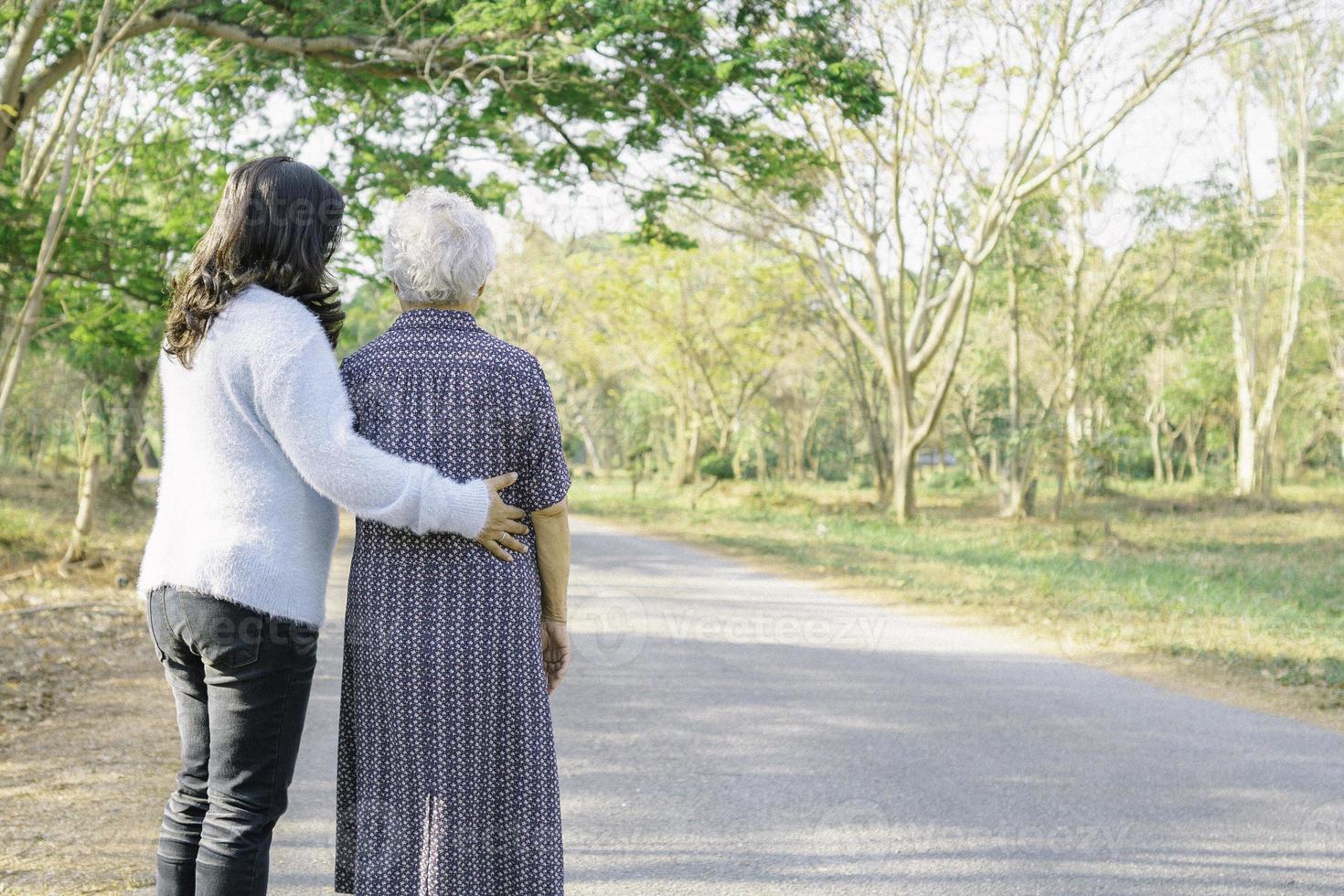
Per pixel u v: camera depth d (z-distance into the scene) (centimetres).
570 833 362
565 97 1105
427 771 202
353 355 214
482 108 1164
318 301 216
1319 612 1084
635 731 514
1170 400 4338
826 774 439
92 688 600
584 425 5200
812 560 1470
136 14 884
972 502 3400
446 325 212
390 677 202
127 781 414
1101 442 2556
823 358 3662
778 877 324
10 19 927
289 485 201
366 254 1284
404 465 195
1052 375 3089
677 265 2973
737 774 437
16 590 1001
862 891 313
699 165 1226
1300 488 4328
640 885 315
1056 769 456
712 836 360
